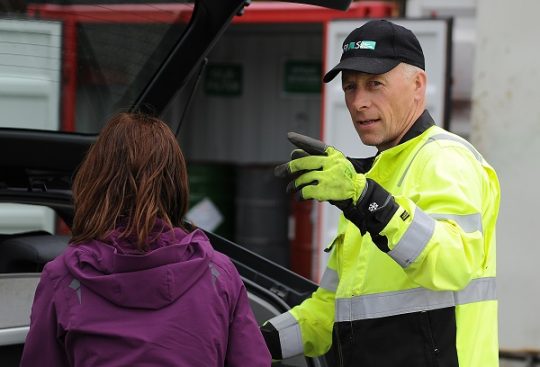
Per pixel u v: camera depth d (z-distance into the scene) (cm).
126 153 223
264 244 843
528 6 549
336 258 291
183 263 217
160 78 313
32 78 323
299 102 909
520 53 552
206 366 216
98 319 212
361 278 259
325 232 674
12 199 329
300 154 241
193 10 295
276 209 843
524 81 552
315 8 758
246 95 921
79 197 224
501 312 560
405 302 251
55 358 217
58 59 317
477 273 256
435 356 249
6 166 325
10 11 299
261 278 336
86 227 220
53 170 330
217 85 927
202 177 852
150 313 214
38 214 700
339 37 659
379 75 259
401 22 640
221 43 921
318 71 903
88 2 300
